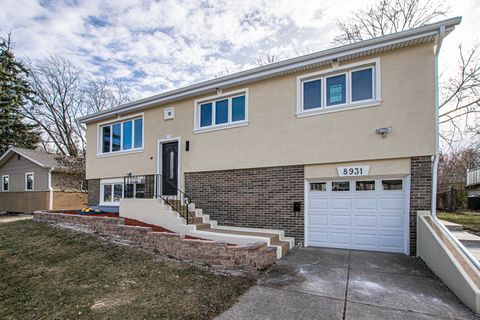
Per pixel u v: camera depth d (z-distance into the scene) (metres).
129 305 4.03
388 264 5.93
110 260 6.06
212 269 5.59
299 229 7.89
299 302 4.12
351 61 7.47
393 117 6.91
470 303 3.87
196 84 9.72
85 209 10.66
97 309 3.92
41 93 26.34
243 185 8.93
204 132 9.85
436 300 4.17
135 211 8.76
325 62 7.67
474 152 18.80
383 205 7.11
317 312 3.80
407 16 15.98
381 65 7.12
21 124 24.16
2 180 21.50
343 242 7.48
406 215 6.75
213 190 9.50
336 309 3.89
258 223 8.53
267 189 8.49
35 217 10.66
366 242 7.23
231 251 5.55
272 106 8.57
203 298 4.25
